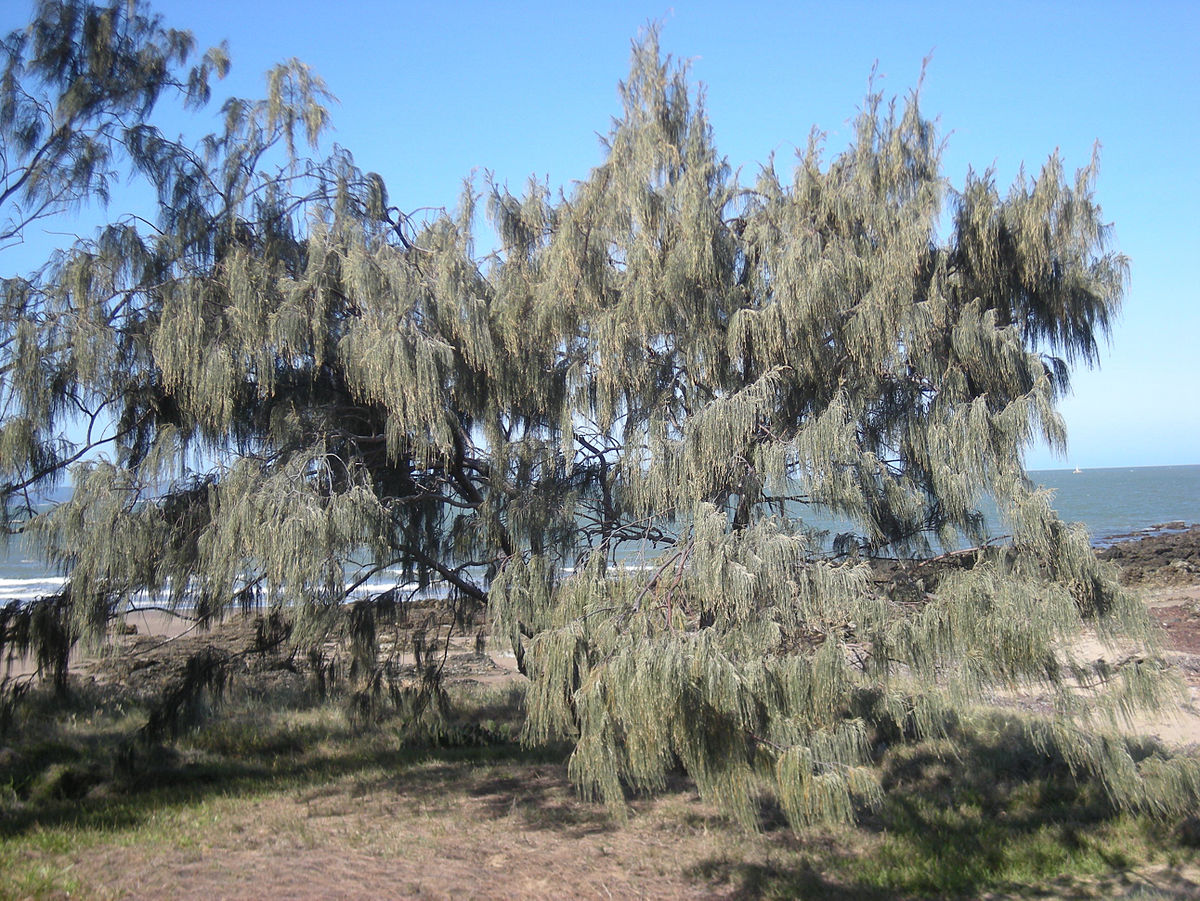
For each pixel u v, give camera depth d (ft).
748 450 16.44
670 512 17.16
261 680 41.24
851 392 16.76
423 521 22.98
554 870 18.44
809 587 14.19
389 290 17.90
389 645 26.43
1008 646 13.76
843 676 13.37
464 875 17.90
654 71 18.70
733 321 16.65
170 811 22.33
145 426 19.63
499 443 19.53
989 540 15.96
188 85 23.63
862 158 17.80
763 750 12.76
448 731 31.99
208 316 18.20
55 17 21.35
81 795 24.20
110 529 16.62
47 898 15.49
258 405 19.86
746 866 19.11
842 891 18.22
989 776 25.61
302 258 20.76
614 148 18.38
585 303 18.04
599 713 12.66
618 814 13.16
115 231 19.29
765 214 18.15
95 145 21.59
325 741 32.40
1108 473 615.57
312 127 21.70
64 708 31.40
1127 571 95.09
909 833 21.79
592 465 20.65
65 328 18.12
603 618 14.56
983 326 15.78
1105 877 19.57
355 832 20.57
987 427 15.17
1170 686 14.84
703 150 18.93
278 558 15.12
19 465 18.07
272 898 16.07
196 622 20.65
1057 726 15.62
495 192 19.40
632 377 17.54
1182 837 21.59
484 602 24.64
